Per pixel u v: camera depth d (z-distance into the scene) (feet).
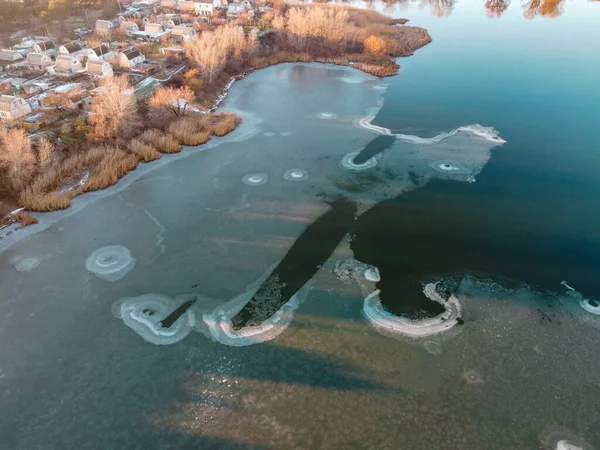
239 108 272.72
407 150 223.30
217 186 194.49
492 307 137.18
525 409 109.91
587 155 217.36
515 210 179.63
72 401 110.73
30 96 246.68
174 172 204.03
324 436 103.71
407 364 120.06
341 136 237.66
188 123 234.38
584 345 125.80
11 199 178.09
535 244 161.99
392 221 173.37
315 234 166.40
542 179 199.62
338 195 189.06
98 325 130.31
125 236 164.55
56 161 191.52
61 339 126.11
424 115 261.65
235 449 101.04
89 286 143.13
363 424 106.22
